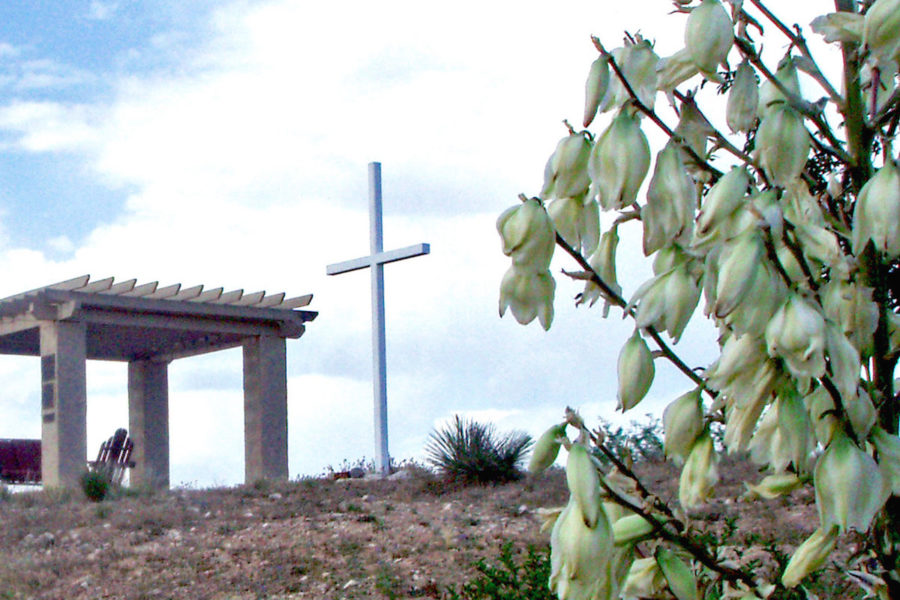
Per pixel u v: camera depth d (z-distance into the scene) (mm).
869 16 1168
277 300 14734
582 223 1317
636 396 1257
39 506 11023
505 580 4562
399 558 7828
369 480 12250
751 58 1261
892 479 1216
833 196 1354
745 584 1336
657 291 1258
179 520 9359
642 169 1214
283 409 15156
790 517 7402
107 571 7723
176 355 16844
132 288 13234
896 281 1385
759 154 1234
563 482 11164
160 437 17281
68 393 12977
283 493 11039
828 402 1273
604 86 1247
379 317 13945
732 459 9586
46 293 12664
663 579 1308
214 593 7090
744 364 1197
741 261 1136
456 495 10875
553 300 1313
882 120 1306
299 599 6859
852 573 1312
